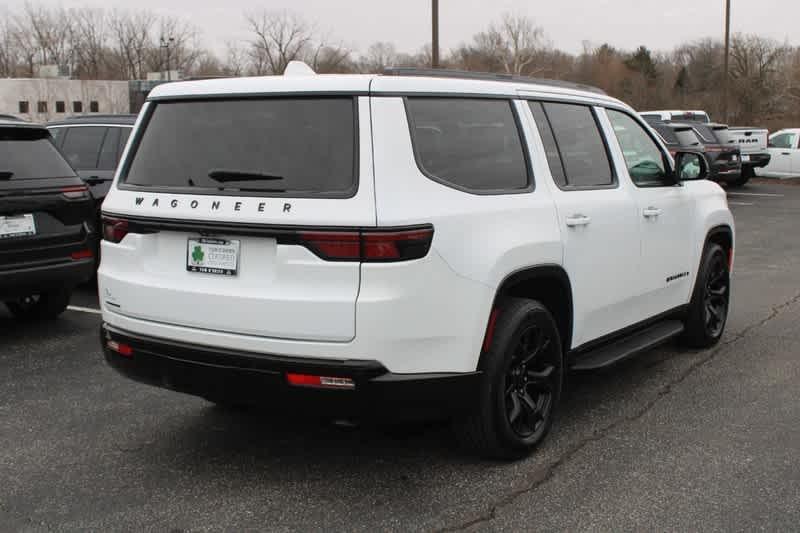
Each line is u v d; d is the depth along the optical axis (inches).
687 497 146.0
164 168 153.3
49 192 255.0
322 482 153.4
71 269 261.1
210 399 149.6
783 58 1972.2
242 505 144.2
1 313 303.4
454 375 142.4
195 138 150.9
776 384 213.6
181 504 144.7
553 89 182.2
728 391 207.8
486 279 145.6
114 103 2413.9
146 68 2802.7
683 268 226.2
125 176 159.0
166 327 148.2
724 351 246.8
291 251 135.1
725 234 252.5
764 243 504.4
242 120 146.7
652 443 172.4
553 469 158.7
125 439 175.6
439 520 138.0
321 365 134.0
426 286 136.6
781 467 159.2
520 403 162.4
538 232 159.8
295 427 182.2
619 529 134.4
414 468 159.5
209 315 142.7
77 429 181.5
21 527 136.6
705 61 2657.5
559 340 169.5
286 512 141.3
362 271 132.1
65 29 2952.8
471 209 145.8
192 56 2760.8
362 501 145.3
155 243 152.2
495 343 152.1
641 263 201.6
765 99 1911.9
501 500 145.3
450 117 150.6
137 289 151.6
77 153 343.9
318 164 137.7
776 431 179.2
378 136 136.5
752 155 930.1
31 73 2938.0
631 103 2153.1
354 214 132.2
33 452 168.6
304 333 134.7
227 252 142.3
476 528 135.2
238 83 148.5
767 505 142.7
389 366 135.0
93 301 323.0
